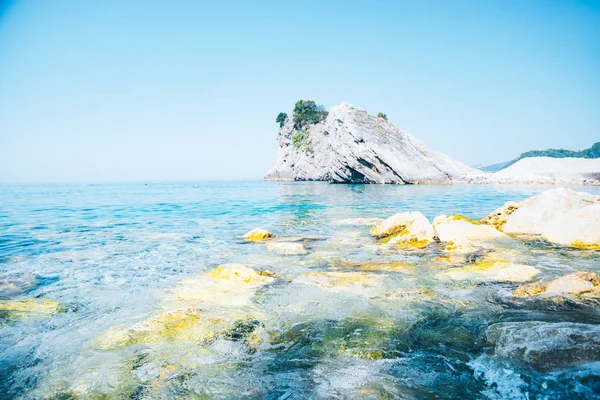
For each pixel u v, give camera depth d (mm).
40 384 4023
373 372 4156
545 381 3795
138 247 11438
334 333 5125
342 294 6609
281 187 55562
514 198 27250
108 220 18547
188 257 10023
